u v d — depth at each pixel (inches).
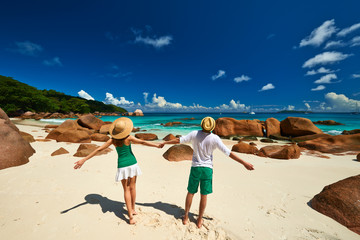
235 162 258.2
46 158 246.1
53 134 445.1
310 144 397.4
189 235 93.8
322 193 128.6
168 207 122.8
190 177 99.0
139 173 105.8
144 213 114.0
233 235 95.0
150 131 788.6
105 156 262.5
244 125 690.8
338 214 111.6
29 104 2315.5
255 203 132.3
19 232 92.9
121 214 113.0
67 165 214.1
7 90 2129.7
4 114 346.9
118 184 161.5
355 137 389.1
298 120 641.0
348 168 232.5
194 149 98.1
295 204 131.7
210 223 105.0
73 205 122.3
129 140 103.0
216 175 196.4
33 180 165.0
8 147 212.8
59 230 95.4
